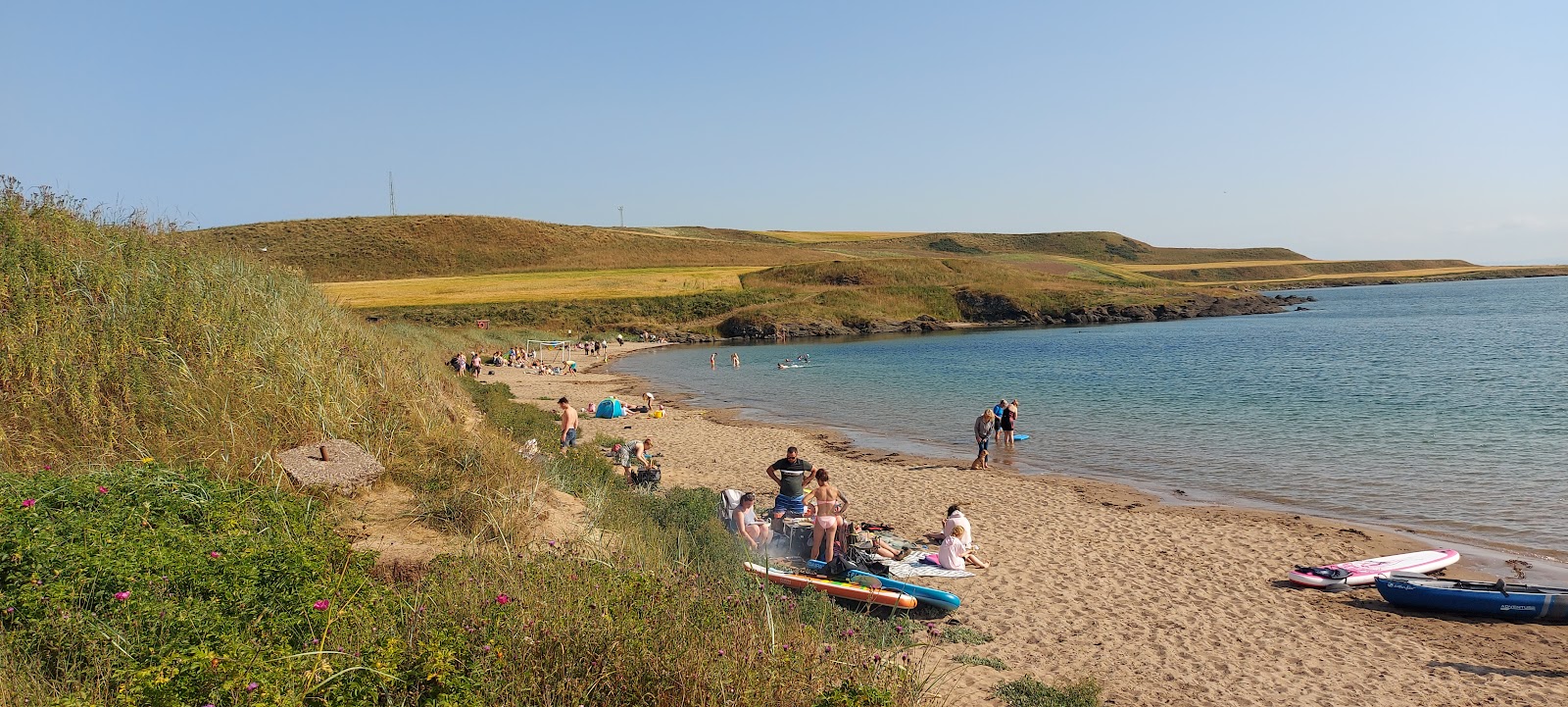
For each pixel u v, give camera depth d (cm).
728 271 11369
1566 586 1080
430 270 11019
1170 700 754
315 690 444
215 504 738
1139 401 2936
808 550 1110
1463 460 1841
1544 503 1476
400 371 1374
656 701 508
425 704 453
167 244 1426
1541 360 3969
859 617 877
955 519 1153
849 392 3494
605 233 13525
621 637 547
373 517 874
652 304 8612
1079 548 1254
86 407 931
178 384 1020
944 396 3266
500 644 520
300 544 671
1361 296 13850
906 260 11700
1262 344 5506
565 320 7888
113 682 468
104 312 1120
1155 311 9550
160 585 550
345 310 1814
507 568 691
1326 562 1183
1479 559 1191
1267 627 941
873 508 1520
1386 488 1619
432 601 603
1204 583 1092
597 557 799
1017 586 1077
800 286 9856
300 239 11444
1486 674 817
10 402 920
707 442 2223
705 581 793
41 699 441
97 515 657
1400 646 887
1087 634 913
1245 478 1750
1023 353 5378
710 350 6538
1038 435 2328
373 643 518
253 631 527
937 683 731
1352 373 3647
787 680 542
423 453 1048
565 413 1736
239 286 1377
